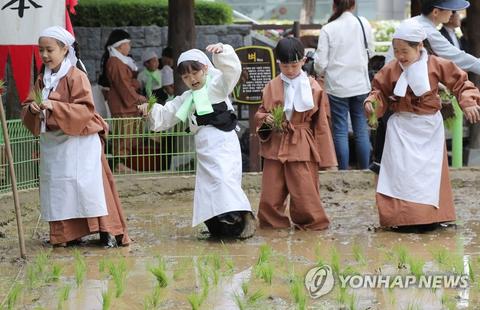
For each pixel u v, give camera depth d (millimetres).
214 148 10320
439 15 11617
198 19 19547
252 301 7676
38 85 9992
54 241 10094
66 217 10031
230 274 8711
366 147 14211
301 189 10812
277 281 8430
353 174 13922
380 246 9930
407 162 10625
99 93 15859
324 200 13062
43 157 10102
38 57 11477
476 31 15570
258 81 14328
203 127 10391
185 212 12398
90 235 10867
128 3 19125
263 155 10992
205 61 10414
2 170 12297
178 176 13625
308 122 10875
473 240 10242
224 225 10461
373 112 10625
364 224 11250
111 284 8430
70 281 8586
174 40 15508
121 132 13633
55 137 9992
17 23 11398
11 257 9664
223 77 10227
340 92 13945
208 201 10250
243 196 10320
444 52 11562
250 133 14578
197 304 7430
